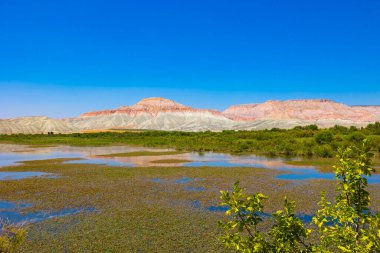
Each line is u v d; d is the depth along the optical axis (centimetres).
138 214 2073
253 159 5319
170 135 12712
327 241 713
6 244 1028
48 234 1716
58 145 9594
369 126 9650
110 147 8550
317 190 2777
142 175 3628
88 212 2131
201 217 2000
